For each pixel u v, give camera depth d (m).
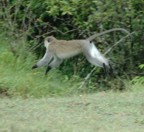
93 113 25.06
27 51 37.41
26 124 22.53
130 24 37.31
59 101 27.70
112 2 36.62
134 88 33.12
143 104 26.86
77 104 26.92
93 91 34.78
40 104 27.00
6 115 24.45
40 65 34.75
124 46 37.72
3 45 37.34
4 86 31.67
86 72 38.12
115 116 24.62
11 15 38.88
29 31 39.00
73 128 21.89
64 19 39.66
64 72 38.28
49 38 35.06
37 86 32.69
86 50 34.41
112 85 35.28
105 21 36.91
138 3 37.12
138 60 38.56
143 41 38.16
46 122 22.94
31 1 38.88
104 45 37.69
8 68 34.72
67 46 34.50
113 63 37.56
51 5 36.97
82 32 37.97
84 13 37.56
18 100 28.33
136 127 22.75
